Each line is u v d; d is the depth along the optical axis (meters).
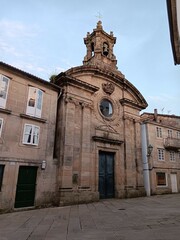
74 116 15.00
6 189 10.48
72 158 13.86
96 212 10.16
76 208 11.50
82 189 13.81
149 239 5.48
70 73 16.23
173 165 23.31
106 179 16.38
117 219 8.40
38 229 6.94
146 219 8.27
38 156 12.29
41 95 13.38
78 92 15.84
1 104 11.25
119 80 19.62
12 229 6.96
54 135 13.55
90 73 17.66
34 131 12.42
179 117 27.59
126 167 17.50
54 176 12.95
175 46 5.66
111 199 15.72
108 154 17.12
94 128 16.36
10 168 10.86
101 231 6.53
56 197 12.64
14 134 11.41
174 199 15.92
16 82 12.20
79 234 6.24
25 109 12.27
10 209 10.41
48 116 13.45
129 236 5.86
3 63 11.46
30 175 11.86
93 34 21.73
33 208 11.30
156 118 26.62
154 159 21.66
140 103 20.92
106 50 21.34
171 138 23.58
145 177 20.84
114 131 17.78
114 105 18.64
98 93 17.67
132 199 15.91
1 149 10.68
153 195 19.91
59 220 8.37
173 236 5.66
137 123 19.97
